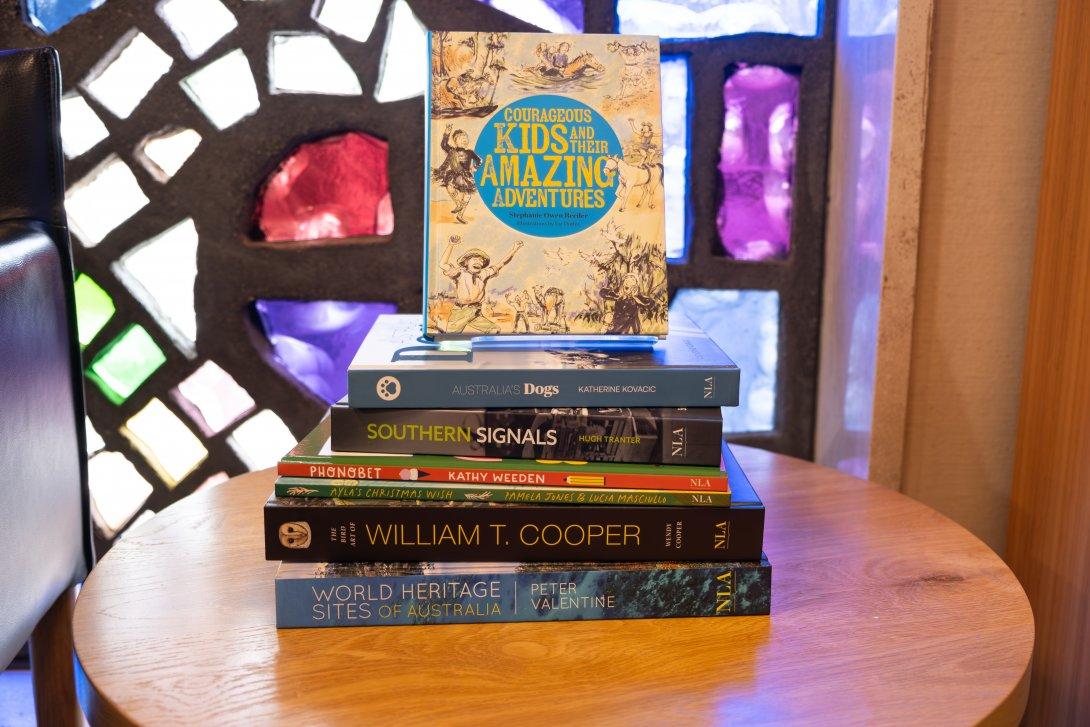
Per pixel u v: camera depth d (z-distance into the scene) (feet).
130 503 3.88
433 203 2.11
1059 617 3.24
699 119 3.86
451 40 2.18
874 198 3.52
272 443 3.92
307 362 3.89
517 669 1.73
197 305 3.76
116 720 1.58
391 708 1.59
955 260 3.62
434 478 1.93
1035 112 3.52
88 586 2.06
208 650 1.79
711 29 3.83
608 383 1.95
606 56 2.20
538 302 2.10
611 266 2.13
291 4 3.60
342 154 3.75
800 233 4.01
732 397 1.96
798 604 1.99
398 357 2.03
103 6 3.54
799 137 3.93
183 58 3.60
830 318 3.98
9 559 2.27
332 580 1.86
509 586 1.90
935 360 3.70
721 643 1.83
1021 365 3.73
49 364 2.60
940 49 3.44
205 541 2.31
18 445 2.35
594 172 2.15
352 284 3.81
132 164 3.64
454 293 2.09
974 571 2.15
